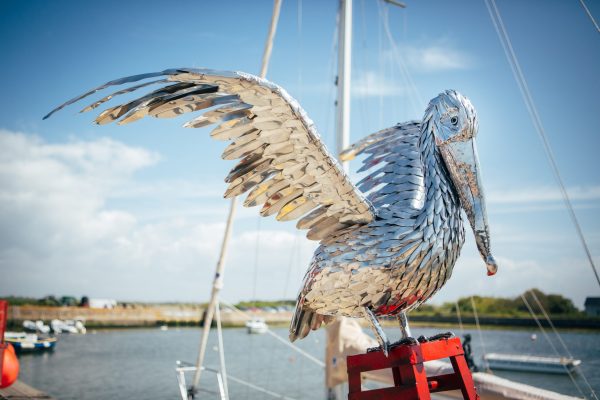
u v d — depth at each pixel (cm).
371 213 299
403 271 290
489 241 296
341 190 290
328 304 309
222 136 296
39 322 4888
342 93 769
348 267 297
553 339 2991
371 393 292
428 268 292
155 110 281
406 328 316
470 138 299
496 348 2786
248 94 275
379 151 373
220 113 289
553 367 1633
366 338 629
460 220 305
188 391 805
